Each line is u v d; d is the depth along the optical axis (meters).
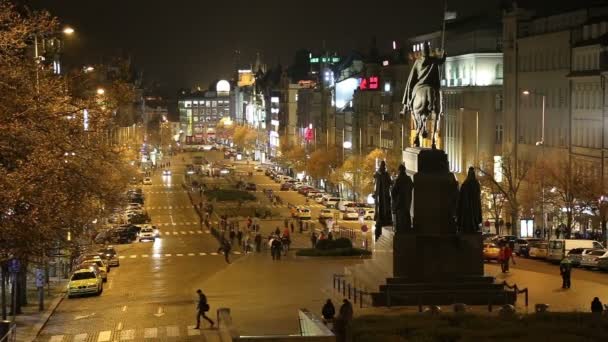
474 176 62.69
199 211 186.00
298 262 101.62
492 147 165.38
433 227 62.47
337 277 75.81
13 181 46.19
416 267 61.97
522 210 125.69
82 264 91.81
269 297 74.44
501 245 94.31
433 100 66.19
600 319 49.12
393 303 60.69
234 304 71.56
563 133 140.50
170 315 70.50
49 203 48.12
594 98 129.75
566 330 46.16
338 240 112.00
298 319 62.94
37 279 76.12
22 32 49.91
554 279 76.50
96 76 126.12
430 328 47.19
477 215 62.56
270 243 121.31
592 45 130.75
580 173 117.56
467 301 60.88
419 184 62.28
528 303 63.34
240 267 97.81
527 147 152.38
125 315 71.69
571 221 114.25
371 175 193.38
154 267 105.69
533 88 151.25
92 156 60.03
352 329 47.75
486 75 170.38
